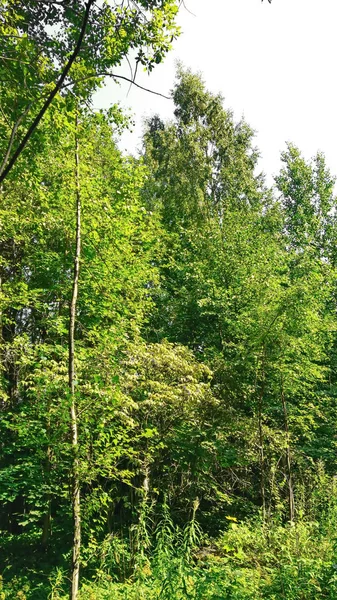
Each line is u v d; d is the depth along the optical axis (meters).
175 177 18.84
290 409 12.23
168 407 10.21
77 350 8.81
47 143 5.83
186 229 16.44
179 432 10.41
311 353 12.31
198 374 10.12
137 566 6.25
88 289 10.56
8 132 4.23
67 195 7.07
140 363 9.37
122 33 4.17
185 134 19.58
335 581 5.55
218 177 19.83
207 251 15.33
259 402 10.69
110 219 7.13
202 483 11.27
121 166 7.83
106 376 7.04
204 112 20.16
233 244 15.07
